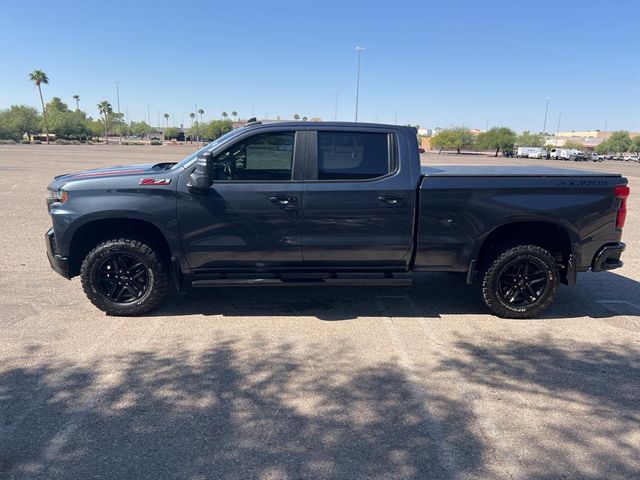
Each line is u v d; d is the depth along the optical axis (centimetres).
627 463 297
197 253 512
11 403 354
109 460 294
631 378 406
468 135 9912
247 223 507
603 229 530
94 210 496
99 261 512
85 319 518
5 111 12019
